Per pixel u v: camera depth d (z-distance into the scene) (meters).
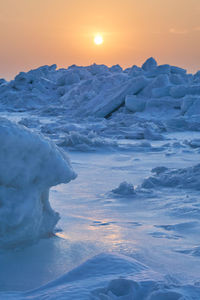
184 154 14.31
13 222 3.19
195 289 1.92
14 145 3.17
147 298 1.85
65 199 6.46
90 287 2.00
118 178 9.01
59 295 1.92
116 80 51.94
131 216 5.18
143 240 3.87
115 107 36.97
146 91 37.69
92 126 25.98
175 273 2.86
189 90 34.97
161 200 6.38
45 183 3.47
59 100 58.16
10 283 2.64
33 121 31.12
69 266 3.01
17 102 56.41
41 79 67.25
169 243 3.79
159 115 33.28
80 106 43.50
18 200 3.27
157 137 20.52
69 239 3.77
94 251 3.41
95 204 6.07
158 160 12.66
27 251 3.33
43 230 3.73
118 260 2.47
